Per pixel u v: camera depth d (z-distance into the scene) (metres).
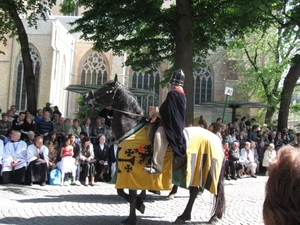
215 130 11.95
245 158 18.31
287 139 23.00
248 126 23.58
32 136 14.02
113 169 15.15
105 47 19.86
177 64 16.70
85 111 35.56
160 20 17.55
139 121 7.23
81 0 18.03
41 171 13.24
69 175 14.00
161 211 9.19
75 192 11.91
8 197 10.49
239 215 9.19
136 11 17.05
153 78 48.97
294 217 1.46
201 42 18.02
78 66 52.03
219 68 47.56
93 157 14.38
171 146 6.79
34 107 19.66
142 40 19.59
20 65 45.38
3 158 13.27
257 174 19.53
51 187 12.91
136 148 6.93
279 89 31.92
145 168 6.67
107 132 16.56
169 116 6.81
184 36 16.69
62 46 47.22
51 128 15.84
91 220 8.04
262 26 18.52
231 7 17.83
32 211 8.71
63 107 49.09
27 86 19.61
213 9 17.33
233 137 18.44
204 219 8.41
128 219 7.14
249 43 31.41
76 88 21.70
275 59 31.31
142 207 7.65
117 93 7.14
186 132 7.36
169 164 6.95
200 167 7.36
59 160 13.76
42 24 44.38
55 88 45.09
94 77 51.75
